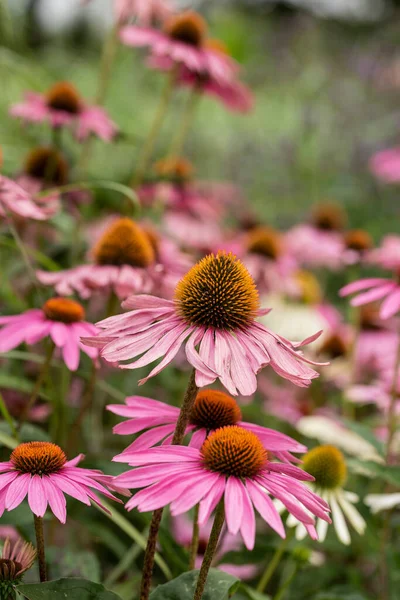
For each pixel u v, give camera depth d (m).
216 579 0.76
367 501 0.98
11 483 0.73
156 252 1.05
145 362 0.72
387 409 1.11
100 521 1.01
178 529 0.99
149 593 0.75
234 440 0.72
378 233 2.09
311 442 1.19
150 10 1.32
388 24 3.10
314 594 0.99
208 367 0.72
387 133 2.42
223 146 2.36
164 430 0.77
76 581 0.73
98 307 1.12
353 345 1.22
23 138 1.49
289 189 2.26
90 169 1.57
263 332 0.75
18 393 1.05
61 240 1.20
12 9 1.69
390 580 1.01
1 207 0.94
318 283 1.86
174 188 1.47
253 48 2.95
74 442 0.98
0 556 0.77
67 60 2.27
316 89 2.65
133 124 2.05
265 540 0.97
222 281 0.75
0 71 1.42
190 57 1.27
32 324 0.89
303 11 3.31
